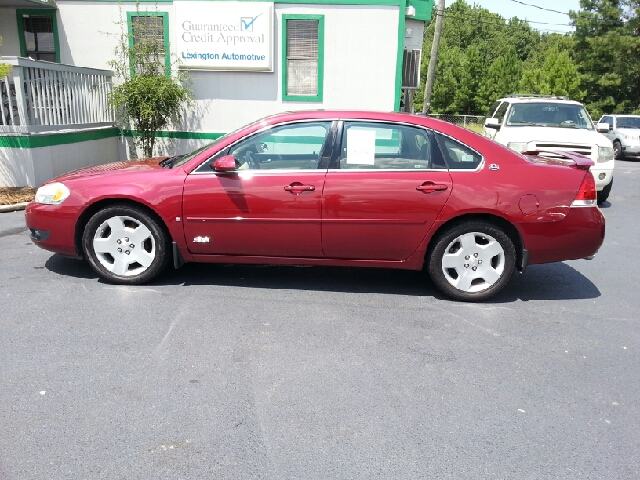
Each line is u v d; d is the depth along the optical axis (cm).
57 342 401
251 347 401
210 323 441
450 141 492
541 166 493
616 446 300
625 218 942
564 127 1055
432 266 498
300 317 460
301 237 495
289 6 1095
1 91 898
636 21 3869
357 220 486
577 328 457
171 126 1161
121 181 504
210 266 592
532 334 442
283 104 1145
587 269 630
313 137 498
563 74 4128
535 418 324
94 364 370
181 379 354
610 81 3950
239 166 498
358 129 494
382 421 316
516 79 4856
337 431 305
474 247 495
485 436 305
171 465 274
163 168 518
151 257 515
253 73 1130
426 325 452
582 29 4069
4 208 816
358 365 380
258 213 491
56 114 977
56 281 528
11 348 390
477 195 479
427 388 353
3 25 1152
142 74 1095
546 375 376
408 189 481
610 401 346
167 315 455
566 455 291
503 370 380
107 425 305
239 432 302
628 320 477
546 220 482
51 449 284
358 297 512
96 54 1144
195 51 1116
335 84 1127
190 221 498
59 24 1136
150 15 1116
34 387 340
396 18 1089
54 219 512
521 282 576
